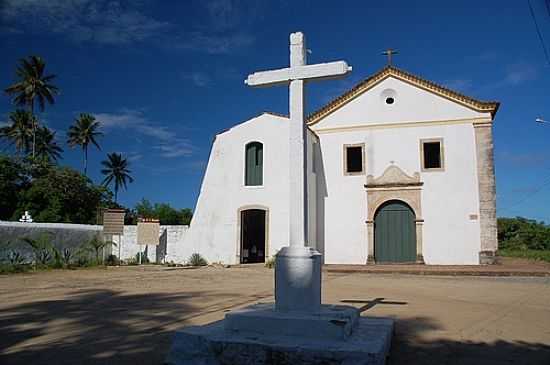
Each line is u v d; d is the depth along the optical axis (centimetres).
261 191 1869
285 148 1866
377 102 1931
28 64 3753
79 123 4528
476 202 1770
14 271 1533
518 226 3575
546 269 1504
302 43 594
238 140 1939
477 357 504
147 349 539
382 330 510
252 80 604
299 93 580
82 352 529
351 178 1922
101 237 1977
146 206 4606
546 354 516
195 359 474
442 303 855
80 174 3098
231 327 498
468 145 1808
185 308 796
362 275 1462
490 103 1788
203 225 1928
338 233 1905
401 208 1873
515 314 747
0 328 648
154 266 1833
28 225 1706
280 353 441
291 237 543
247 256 1933
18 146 3916
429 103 1872
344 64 566
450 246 1773
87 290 1052
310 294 512
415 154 1862
